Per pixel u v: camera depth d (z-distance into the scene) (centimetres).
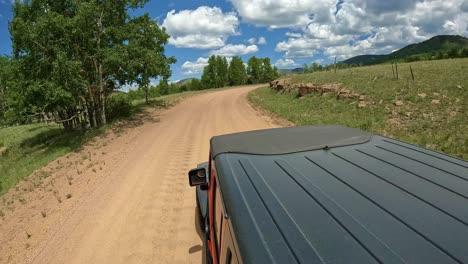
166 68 3428
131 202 834
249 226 193
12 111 2416
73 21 2119
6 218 933
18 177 1567
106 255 597
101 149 1609
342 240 173
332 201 216
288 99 2712
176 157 1245
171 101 4034
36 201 1004
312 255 162
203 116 2450
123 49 2447
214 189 324
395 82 2122
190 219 700
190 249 582
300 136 365
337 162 288
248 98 3662
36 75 2164
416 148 323
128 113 3045
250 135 382
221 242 261
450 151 967
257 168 280
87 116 2591
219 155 322
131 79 2620
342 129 392
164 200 823
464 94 1611
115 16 2564
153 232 660
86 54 2341
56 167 1421
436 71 2272
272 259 161
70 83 2122
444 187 230
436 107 1528
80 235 692
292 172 268
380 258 157
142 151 1423
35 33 2038
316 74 3403
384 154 306
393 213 197
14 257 664
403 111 1566
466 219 186
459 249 160
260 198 225
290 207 211
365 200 215
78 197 937
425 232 176
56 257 621
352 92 2077
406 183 239
